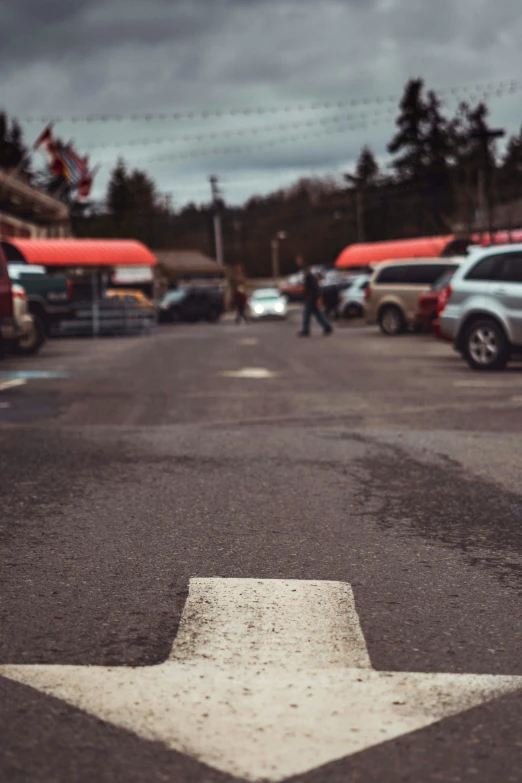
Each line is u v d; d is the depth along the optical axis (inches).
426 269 1118.4
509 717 117.7
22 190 1716.3
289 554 195.0
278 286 4020.7
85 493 254.5
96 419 404.2
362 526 218.2
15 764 105.0
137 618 156.2
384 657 138.7
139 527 217.3
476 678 130.3
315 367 681.0
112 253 1766.7
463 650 141.7
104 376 622.5
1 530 215.2
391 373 626.2
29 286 1024.2
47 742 110.3
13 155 4128.9
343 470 285.6
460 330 647.8
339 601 164.2
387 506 238.5
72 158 1724.9
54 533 212.1
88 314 1320.1
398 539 207.0
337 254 5098.4
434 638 146.9
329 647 142.1
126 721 115.8
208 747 108.8
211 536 209.2
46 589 171.8
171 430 369.7
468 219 2030.0
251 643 143.8
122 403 463.2
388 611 159.9
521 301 621.9
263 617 155.9
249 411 429.1
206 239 5270.7
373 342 990.4
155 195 4985.2
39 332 867.4
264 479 272.4
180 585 174.2
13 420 401.4
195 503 241.8
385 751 108.1
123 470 286.8
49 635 147.9
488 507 236.8
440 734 112.7
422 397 482.9
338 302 1685.5
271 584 173.9
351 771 103.4
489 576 180.2
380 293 1132.5
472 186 2129.7
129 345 1055.6
